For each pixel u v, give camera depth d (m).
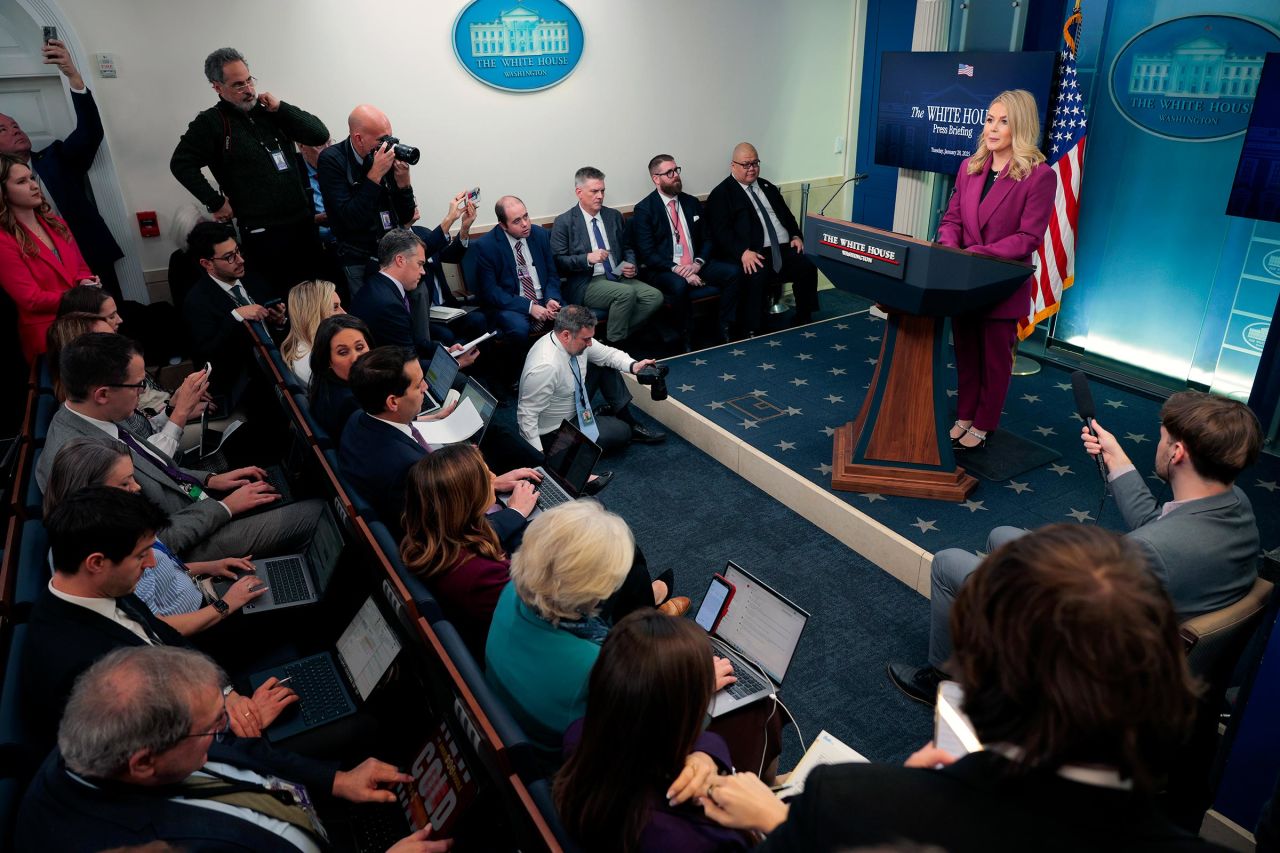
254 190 4.52
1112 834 0.67
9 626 1.99
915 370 3.73
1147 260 4.96
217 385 4.02
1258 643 2.05
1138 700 0.66
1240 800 2.15
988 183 3.97
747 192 6.01
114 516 1.83
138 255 4.96
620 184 6.26
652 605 2.51
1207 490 2.20
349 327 3.02
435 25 5.28
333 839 1.87
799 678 2.99
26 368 4.45
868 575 3.55
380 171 4.41
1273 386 4.19
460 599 2.14
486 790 1.75
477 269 5.29
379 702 2.19
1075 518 3.65
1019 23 5.06
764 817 1.25
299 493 3.23
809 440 4.39
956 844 0.70
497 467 3.54
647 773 1.32
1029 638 0.69
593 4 5.70
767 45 6.41
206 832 1.49
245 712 2.04
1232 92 4.39
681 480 4.35
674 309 5.81
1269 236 4.41
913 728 2.77
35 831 1.42
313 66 5.05
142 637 1.94
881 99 5.86
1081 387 2.66
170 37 4.68
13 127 4.34
